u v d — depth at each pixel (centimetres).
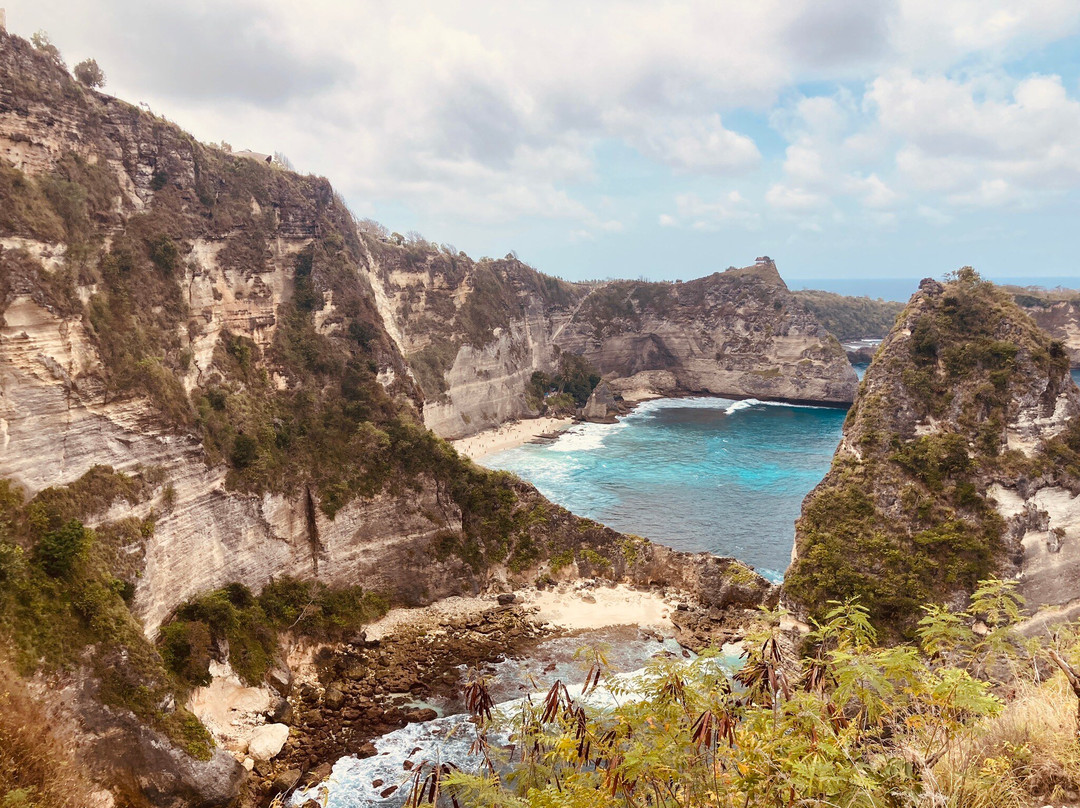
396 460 6038
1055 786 1130
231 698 4206
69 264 3944
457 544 6103
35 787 2733
